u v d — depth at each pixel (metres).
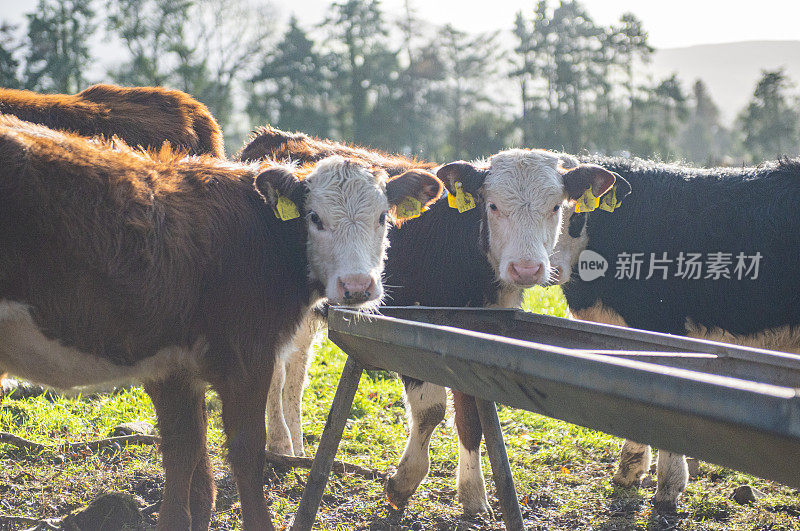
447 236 4.67
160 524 3.60
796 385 2.53
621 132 57.97
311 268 3.75
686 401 1.91
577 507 4.42
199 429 3.72
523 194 4.45
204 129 5.93
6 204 2.87
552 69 59.69
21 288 2.95
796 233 4.54
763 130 61.97
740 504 4.48
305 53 54.72
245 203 3.62
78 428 5.38
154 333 3.25
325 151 5.58
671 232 4.77
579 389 2.20
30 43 47.25
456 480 4.59
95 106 5.32
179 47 46.78
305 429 5.69
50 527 3.78
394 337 2.89
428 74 60.66
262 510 3.46
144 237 3.16
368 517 4.25
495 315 3.71
